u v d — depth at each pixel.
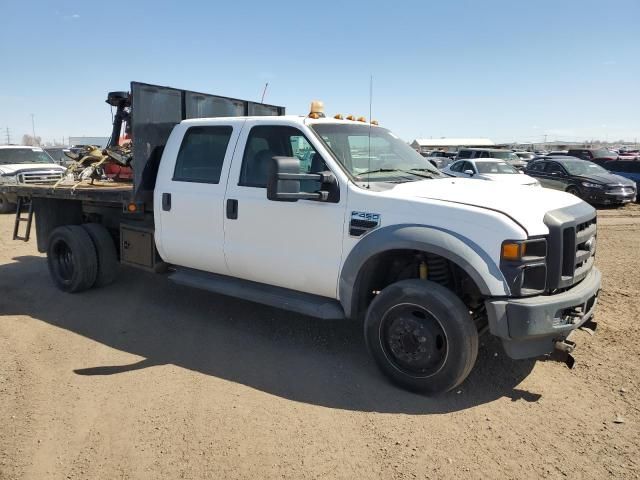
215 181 5.03
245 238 4.81
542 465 3.07
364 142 4.82
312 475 2.98
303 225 4.42
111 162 7.12
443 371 3.76
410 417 3.61
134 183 5.46
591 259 4.32
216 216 4.98
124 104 7.27
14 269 7.84
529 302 3.54
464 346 3.69
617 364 4.41
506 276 3.56
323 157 4.36
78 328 5.33
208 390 3.99
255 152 4.82
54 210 6.79
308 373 4.30
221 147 5.07
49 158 16.95
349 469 3.04
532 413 3.65
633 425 3.48
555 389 4.00
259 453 3.18
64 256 6.60
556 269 3.67
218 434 3.38
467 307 4.03
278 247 4.60
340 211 4.21
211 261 5.13
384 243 3.92
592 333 4.79
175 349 4.80
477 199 3.88
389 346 4.03
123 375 4.25
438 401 3.84
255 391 3.99
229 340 5.01
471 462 3.10
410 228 3.84
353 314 4.26
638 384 4.05
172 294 6.46
